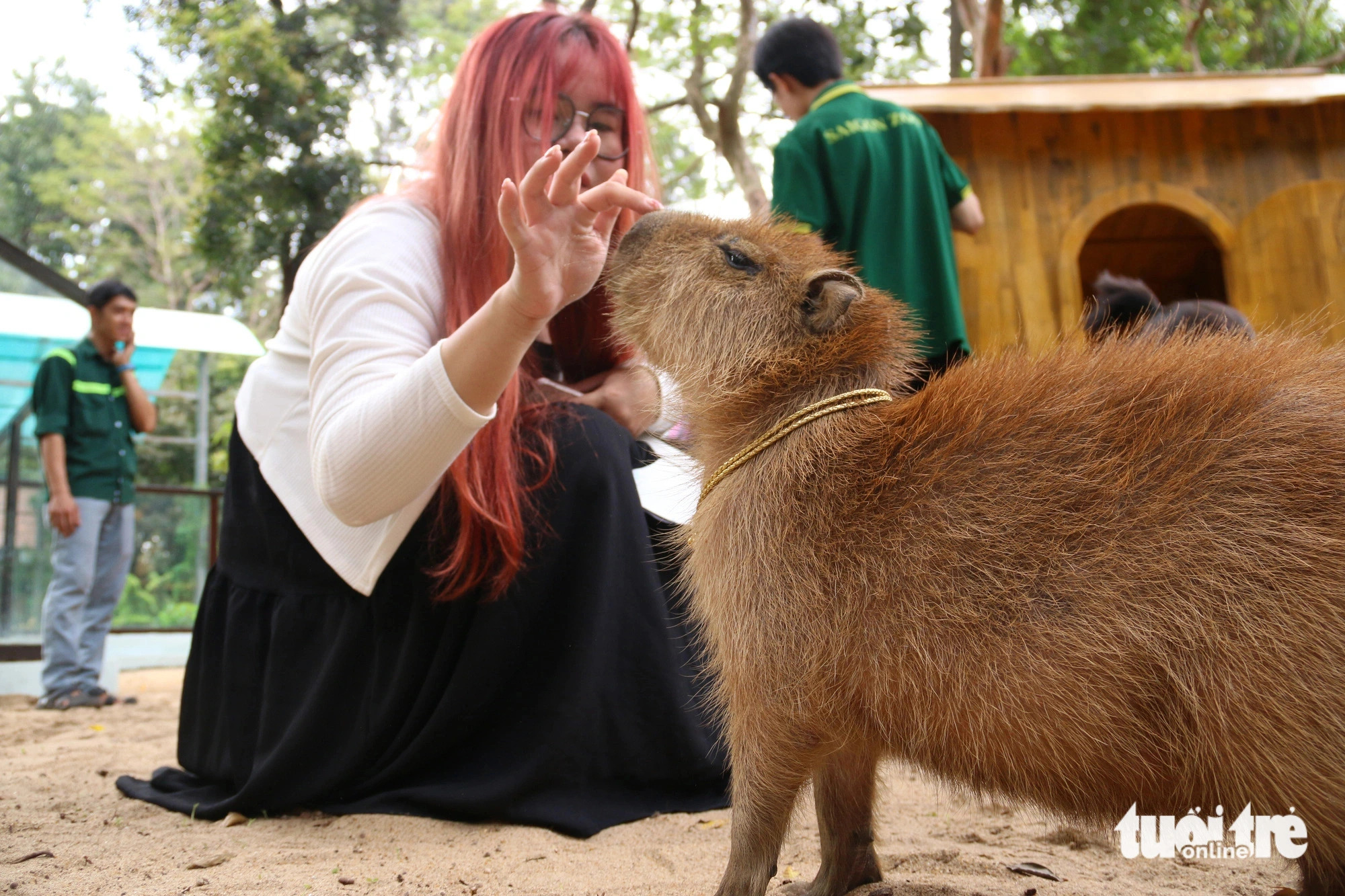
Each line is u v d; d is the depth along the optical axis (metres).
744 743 1.92
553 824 2.58
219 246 15.91
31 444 8.23
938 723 1.74
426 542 2.70
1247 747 1.54
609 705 2.75
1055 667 1.63
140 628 10.58
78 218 32.44
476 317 2.17
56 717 5.74
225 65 15.63
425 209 2.81
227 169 15.80
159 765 3.80
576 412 2.90
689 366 2.36
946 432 1.88
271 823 2.70
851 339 2.22
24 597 8.07
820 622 1.82
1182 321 2.07
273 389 2.83
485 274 2.64
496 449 2.62
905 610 1.75
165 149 32.66
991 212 6.56
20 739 4.75
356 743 2.74
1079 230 6.55
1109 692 1.61
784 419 2.11
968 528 1.75
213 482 17.84
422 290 2.61
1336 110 6.68
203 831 2.63
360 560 2.62
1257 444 1.65
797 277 2.33
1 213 32.12
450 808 2.64
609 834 2.60
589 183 3.02
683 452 2.71
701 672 2.45
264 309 30.19
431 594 2.68
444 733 2.72
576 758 2.68
